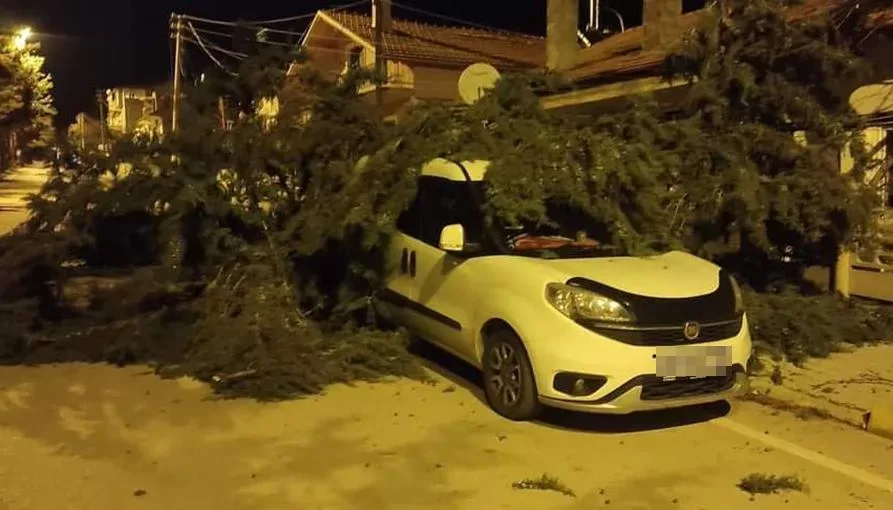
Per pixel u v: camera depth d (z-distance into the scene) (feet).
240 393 23.88
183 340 27.20
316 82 32.86
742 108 32.45
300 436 20.56
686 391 20.42
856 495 17.44
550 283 20.88
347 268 28.84
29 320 28.35
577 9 65.00
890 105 33.71
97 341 28.07
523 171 24.41
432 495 17.03
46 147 31.40
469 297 23.22
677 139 30.19
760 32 32.32
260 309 25.93
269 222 30.30
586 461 19.03
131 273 31.60
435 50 93.20
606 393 19.72
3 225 76.74
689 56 33.76
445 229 23.54
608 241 25.29
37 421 21.70
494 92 29.45
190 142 30.19
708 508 16.67
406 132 28.09
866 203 30.55
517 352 21.43
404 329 27.12
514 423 21.52
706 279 21.85
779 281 32.86
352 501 16.72
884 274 34.50
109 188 30.81
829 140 31.30
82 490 17.21
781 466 18.97
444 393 24.20
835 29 32.60
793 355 27.37
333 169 29.53
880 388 24.45
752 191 28.71
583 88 42.32
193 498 16.83
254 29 61.36
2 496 16.87
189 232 29.40
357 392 24.34
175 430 21.03
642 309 20.12
